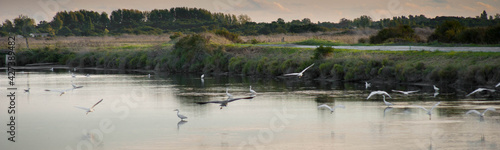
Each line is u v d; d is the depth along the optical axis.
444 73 48.06
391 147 25.14
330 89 49.44
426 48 64.81
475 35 73.81
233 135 28.59
